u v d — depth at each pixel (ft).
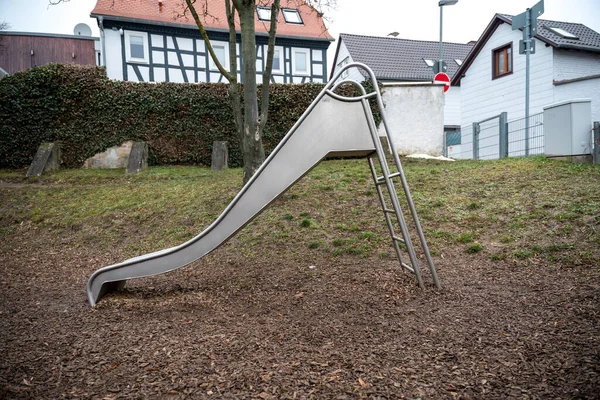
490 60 59.57
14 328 10.87
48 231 25.39
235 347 9.13
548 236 15.62
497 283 12.69
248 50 24.34
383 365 8.07
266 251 18.21
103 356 8.86
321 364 8.17
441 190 23.29
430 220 19.38
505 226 17.37
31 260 20.25
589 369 7.30
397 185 25.11
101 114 43.93
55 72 43.21
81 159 43.93
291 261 16.83
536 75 52.16
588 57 51.31
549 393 6.74
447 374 7.62
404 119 45.47
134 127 44.06
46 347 9.45
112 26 60.39
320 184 26.08
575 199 18.24
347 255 16.90
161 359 8.62
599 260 13.19
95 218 26.25
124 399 7.09
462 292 12.19
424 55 87.97
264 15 71.46
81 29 74.84
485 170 27.02
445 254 16.03
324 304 11.93
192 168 42.11
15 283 16.07
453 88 84.64
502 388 7.03
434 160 38.83
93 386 7.57
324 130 12.19
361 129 12.45
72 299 13.67
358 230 19.26
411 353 8.55
